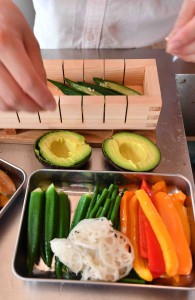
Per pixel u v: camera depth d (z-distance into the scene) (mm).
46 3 639
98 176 469
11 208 456
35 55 397
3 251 417
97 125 515
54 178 472
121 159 475
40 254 417
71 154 482
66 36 682
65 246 395
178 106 592
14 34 357
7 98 350
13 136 526
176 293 379
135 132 532
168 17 671
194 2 375
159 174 458
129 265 386
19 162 508
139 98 481
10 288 384
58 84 548
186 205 454
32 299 375
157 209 442
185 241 408
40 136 500
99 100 479
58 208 451
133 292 381
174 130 551
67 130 523
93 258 389
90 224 414
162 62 680
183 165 505
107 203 442
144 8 638
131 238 423
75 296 378
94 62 544
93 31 669
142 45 710
